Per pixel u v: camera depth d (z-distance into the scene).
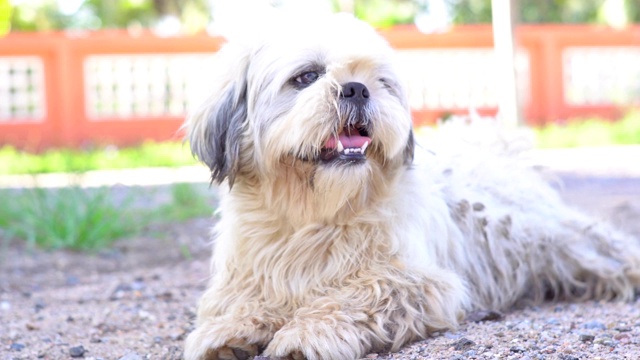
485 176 1.36
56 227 1.91
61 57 5.20
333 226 1.13
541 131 5.09
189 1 7.91
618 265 1.35
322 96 1.10
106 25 8.04
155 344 1.22
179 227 2.15
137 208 2.33
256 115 1.14
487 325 1.16
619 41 5.73
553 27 5.64
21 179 3.21
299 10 1.20
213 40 5.41
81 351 1.19
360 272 1.12
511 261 1.31
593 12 8.10
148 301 1.45
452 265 1.23
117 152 4.66
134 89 5.46
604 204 2.31
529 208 1.36
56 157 4.38
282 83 1.13
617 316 1.22
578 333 1.12
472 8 8.15
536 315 1.25
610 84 5.88
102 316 1.36
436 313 1.11
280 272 1.13
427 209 1.20
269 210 1.14
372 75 1.16
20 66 5.31
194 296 1.47
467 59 5.65
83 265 1.76
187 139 1.27
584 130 5.04
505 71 3.42
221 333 1.08
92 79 5.35
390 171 1.16
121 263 1.77
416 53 5.59
